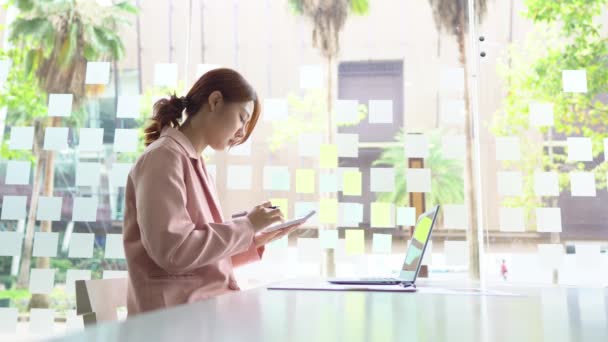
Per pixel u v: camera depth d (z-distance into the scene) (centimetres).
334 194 250
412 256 125
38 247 233
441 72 249
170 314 47
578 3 357
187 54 392
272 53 686
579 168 358
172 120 116
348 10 522
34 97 416
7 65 310
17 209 238
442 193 361
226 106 116
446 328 41
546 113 231
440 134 368
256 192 283
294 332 37
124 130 242
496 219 346
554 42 363
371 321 46
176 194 96
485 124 374
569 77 227
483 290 98
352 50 517
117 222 489
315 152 240
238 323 41
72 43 440
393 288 96
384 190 230
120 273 230
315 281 128
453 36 525
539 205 293
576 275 225
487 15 477
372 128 367
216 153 275
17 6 437
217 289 104
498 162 373
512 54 376
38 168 405
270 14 692
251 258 122
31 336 230
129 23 484
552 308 61
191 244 92
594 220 372
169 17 661
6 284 366
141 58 628
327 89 479
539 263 229
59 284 252
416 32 532
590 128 355
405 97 528
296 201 239
